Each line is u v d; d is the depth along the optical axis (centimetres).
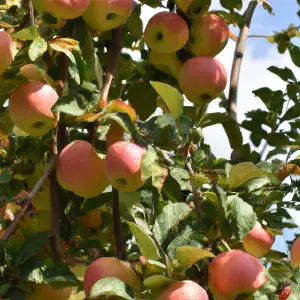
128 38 154
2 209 127
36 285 124
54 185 130
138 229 115
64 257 127
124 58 150
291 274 124
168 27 138
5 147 147
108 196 133
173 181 129
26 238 122
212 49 142
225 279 116
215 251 122
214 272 117
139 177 120
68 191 134
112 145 122
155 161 123
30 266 120
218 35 142
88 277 117
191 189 131
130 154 120
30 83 127
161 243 119
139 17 151
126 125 123
